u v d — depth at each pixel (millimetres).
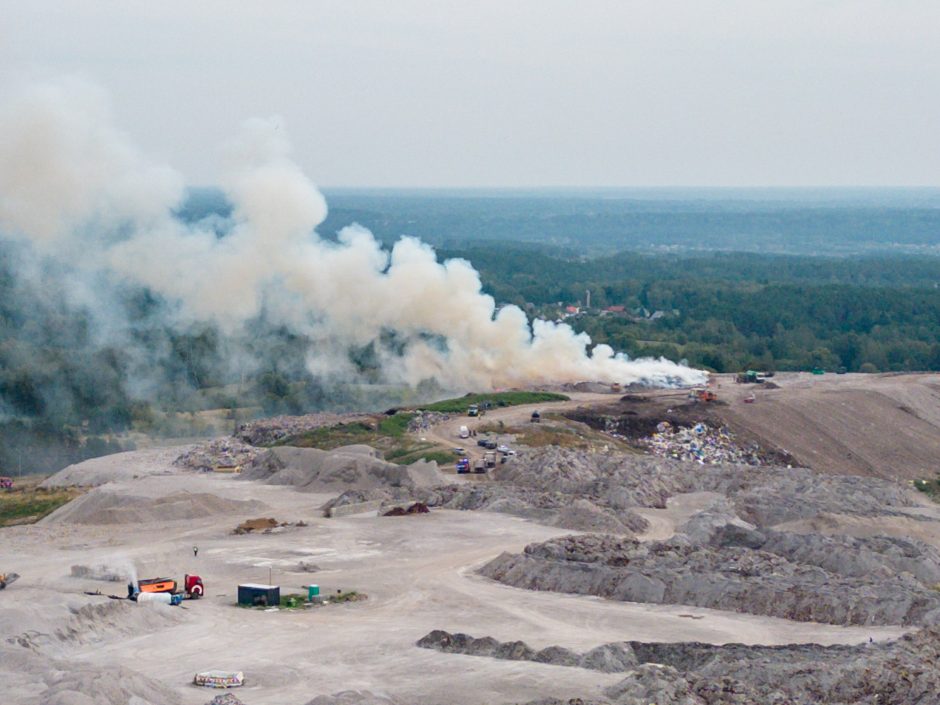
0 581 92500
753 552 97875
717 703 60938
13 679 67875
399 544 109188
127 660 74625
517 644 74188
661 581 89438
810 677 64375
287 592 92125
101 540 115000
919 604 82000
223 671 71375
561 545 98750
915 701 61750
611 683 66875
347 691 64938
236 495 137625
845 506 128125
